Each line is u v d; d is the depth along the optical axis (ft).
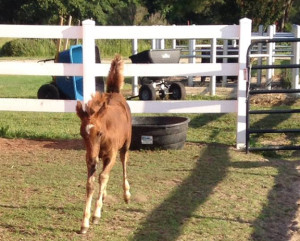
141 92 51.11
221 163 31.09
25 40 123.85
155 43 64.49
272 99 50.60
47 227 21.39
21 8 167.94
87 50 35.47
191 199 24.88
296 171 30.04
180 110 35.50
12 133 37.88
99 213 21.50
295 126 41.47
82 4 162.81
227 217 22.91
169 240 20.51
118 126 21.54
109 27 35.27
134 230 21.34
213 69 34.94
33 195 25.08
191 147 34.88
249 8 130.31
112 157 21.22
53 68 35.99
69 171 29.04
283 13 135.64
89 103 20.57
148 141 33.19
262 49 70.90
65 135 38.04
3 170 29.17
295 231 21.99
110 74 25.80
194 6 154.30
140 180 27.55
